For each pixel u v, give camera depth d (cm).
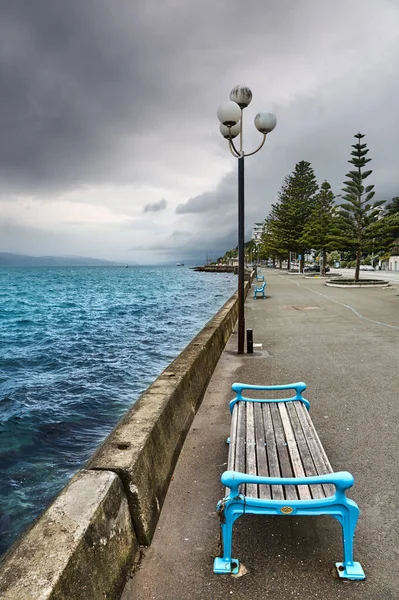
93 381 1052
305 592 221
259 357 799
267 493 246
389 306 1639
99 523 208
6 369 1216
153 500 281
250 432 327
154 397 388
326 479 227
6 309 3325
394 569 238
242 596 219
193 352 588
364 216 2758
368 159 2636
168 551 254
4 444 658
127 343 1625
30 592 156
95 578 193
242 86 779
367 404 514
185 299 4041
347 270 6656
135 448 277
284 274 5303
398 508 296
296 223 5234
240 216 823
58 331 2045
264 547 259
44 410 828
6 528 433
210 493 321
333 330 1102
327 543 262
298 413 368
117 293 5319
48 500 489
